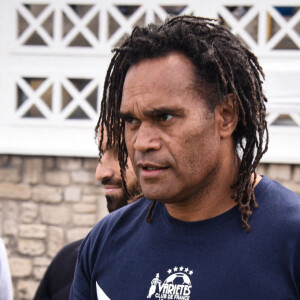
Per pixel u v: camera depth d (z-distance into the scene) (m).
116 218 2.42
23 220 8.55
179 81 1.98
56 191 8.48
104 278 2.28
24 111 8.66
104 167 3.32
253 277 1.98
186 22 2.09
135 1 8.34
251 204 2.12
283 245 2.00
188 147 2.00
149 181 2.04
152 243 2.21
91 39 8.52
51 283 3.62
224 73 2.07
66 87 8.59
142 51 2.04
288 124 8.82
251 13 8.12
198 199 2.12
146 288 2.13
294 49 8.84
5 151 8.44
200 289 2.02
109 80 2.38
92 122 8.52
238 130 2.16
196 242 2.10
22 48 8.66
